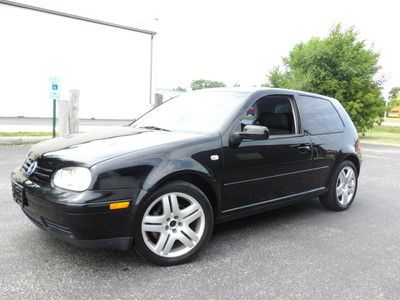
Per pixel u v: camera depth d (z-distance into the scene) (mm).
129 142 3420
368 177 8359
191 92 4953
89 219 2881
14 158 8336
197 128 3957
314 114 4969
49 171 3109
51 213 2971
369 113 18828
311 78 18172
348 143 5336
